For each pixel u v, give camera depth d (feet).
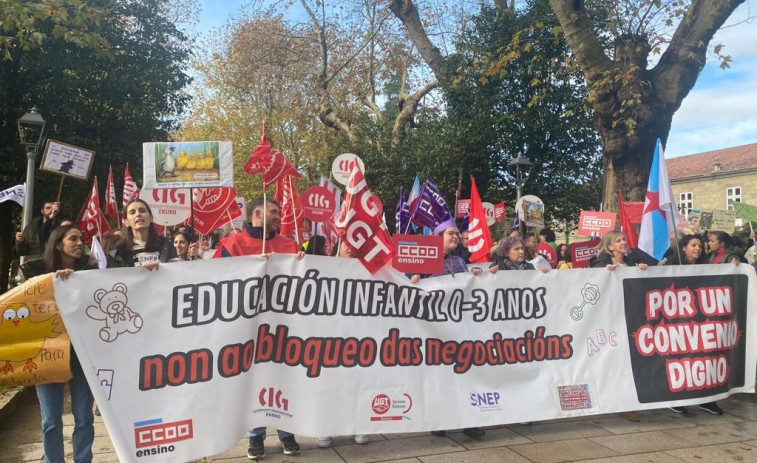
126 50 48.88
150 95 51.39
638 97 31.68
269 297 13.75
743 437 16.02
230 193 23.15
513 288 16.02
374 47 80.02
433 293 15.19
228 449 12.79
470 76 56.24
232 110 94.94
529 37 53.21
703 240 22.43
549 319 16.29
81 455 12.07
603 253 18.63
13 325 11.60
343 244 15.14
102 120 48.42
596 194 59.11
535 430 16.52
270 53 82.23
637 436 16.03
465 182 56.95
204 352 12.87
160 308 12.64
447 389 15.05
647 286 17.29
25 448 14.88
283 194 16.56
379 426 14.30
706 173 139.54
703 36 32.50
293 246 15.43
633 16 35.32
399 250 14.83
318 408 13.88
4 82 41.63
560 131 55.42
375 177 63.36
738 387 18.26
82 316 12.00
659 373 17.06
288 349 13.84
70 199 48.75
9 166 43.24
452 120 58.44
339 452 14.55
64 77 44.37
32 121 31.24
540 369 16.05
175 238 20.42
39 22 39.52
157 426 12.27
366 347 14.43
